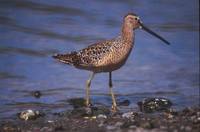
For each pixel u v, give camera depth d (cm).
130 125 1482
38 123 1619
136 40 2644
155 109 1781
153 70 2298
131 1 3138
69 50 2459
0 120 1688
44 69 2269
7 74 2198
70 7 3005
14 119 1697
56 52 2436
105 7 3030
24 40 2564
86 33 2667
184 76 2244
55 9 2972
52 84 2112
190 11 3077
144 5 3098
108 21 2839
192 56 2480
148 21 2919
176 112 1652
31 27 2725
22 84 2100
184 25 2892
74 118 1653
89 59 1805
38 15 2886
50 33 2661
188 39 2698
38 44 2522
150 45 2592
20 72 2220
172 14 3020
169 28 2841
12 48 2464
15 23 2766
